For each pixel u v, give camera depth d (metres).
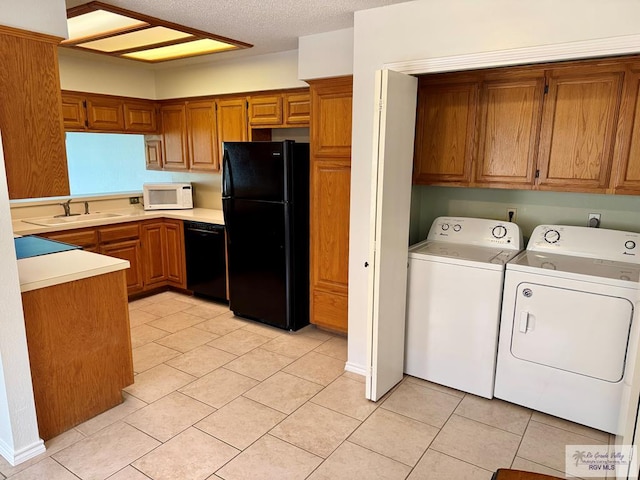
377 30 2.69
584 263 2.62
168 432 2.44
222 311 4.34
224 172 3.87
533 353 2.58
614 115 2.39
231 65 4.20
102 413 2.61
